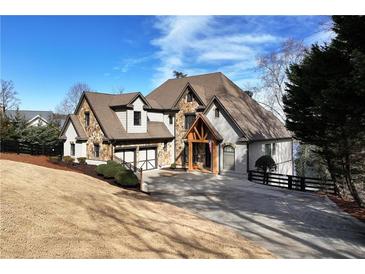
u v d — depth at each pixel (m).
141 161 27.03
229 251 8.40
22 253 6.06
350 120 11.96
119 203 11.75
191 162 27.00
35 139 31.61
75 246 6.84
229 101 27.03
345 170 17.31
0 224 6.95
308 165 33.00
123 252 7.07
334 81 11.62
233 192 18.59
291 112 18.62
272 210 14.37
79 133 25.97
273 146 27.98
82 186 13.08
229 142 24.81
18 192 9.45
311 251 9.05
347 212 14.19
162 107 30.25
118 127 25.56
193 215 12.75
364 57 9.48
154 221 10.30
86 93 26.25
